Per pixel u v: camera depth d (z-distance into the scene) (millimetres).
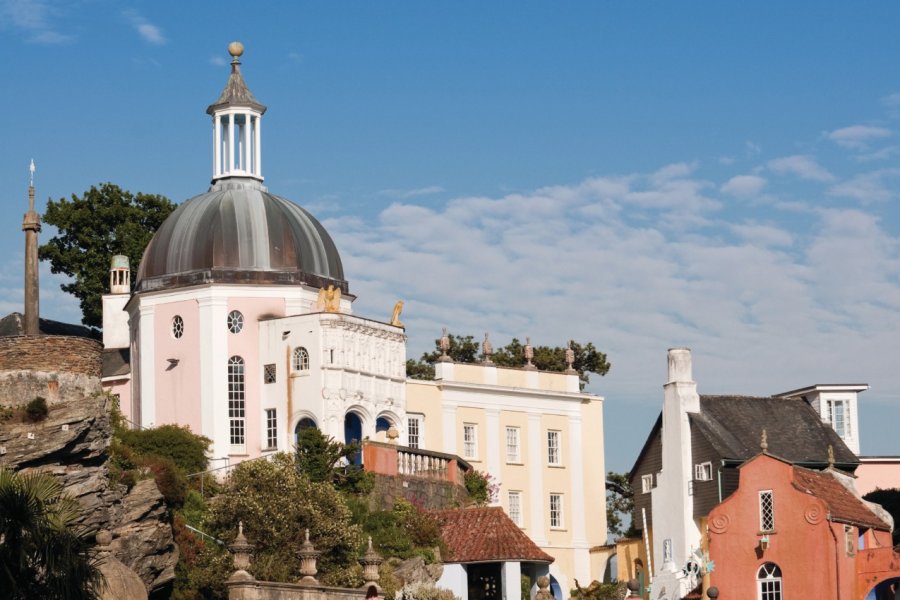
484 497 80500
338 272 84062
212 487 69875
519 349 106688
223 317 80438
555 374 90938
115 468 59062
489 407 87562
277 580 58844
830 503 72062
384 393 80625
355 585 59281
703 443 80250
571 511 89875
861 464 87750
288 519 61562
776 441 81312
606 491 104000
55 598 42656
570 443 90625
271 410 79500
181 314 81312
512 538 68688
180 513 63875
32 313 66125
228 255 81125
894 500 82625
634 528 86000
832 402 89062
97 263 101688
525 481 88312
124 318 92688
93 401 56281
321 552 59750
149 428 77688
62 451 55031
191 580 59031
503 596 67625
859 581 70938
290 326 79375
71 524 50344
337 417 77625
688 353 81875
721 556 73062
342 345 78375
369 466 72312
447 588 66000
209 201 83188
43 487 44531
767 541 71938
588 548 89750
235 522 61781
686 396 81312
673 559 80062
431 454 76188
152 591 56781
